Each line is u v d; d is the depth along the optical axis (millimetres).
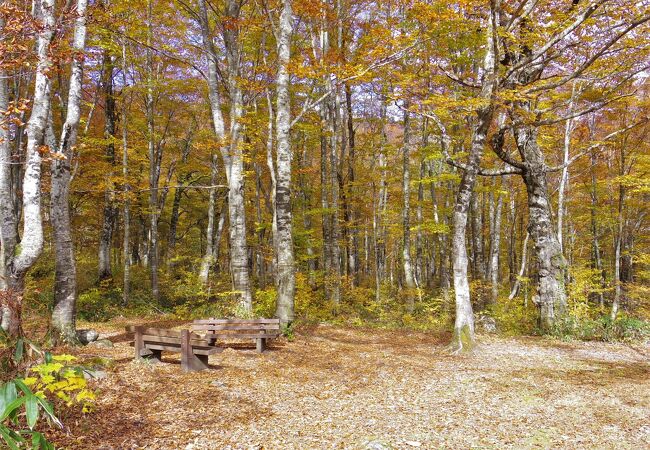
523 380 7883
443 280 20047
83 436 4625
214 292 17750
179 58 15383
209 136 20547
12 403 2723
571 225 24734
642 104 13945
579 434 5246
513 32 10633
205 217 31875
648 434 5223
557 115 15328
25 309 8695
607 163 18266
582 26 10781
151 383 6758
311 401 6457
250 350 10047
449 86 14688
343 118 21828
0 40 5445
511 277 27047
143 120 20234
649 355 10328
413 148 21750
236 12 14102
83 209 23656
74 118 8789
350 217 22219
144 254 31594
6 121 5379
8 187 8523
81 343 8812
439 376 8141
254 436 5016
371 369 8656
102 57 16438
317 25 15742
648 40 10555
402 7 13016
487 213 27500
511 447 4848
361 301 18781
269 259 21125
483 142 10500
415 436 5145
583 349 11031
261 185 23734
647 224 22766
